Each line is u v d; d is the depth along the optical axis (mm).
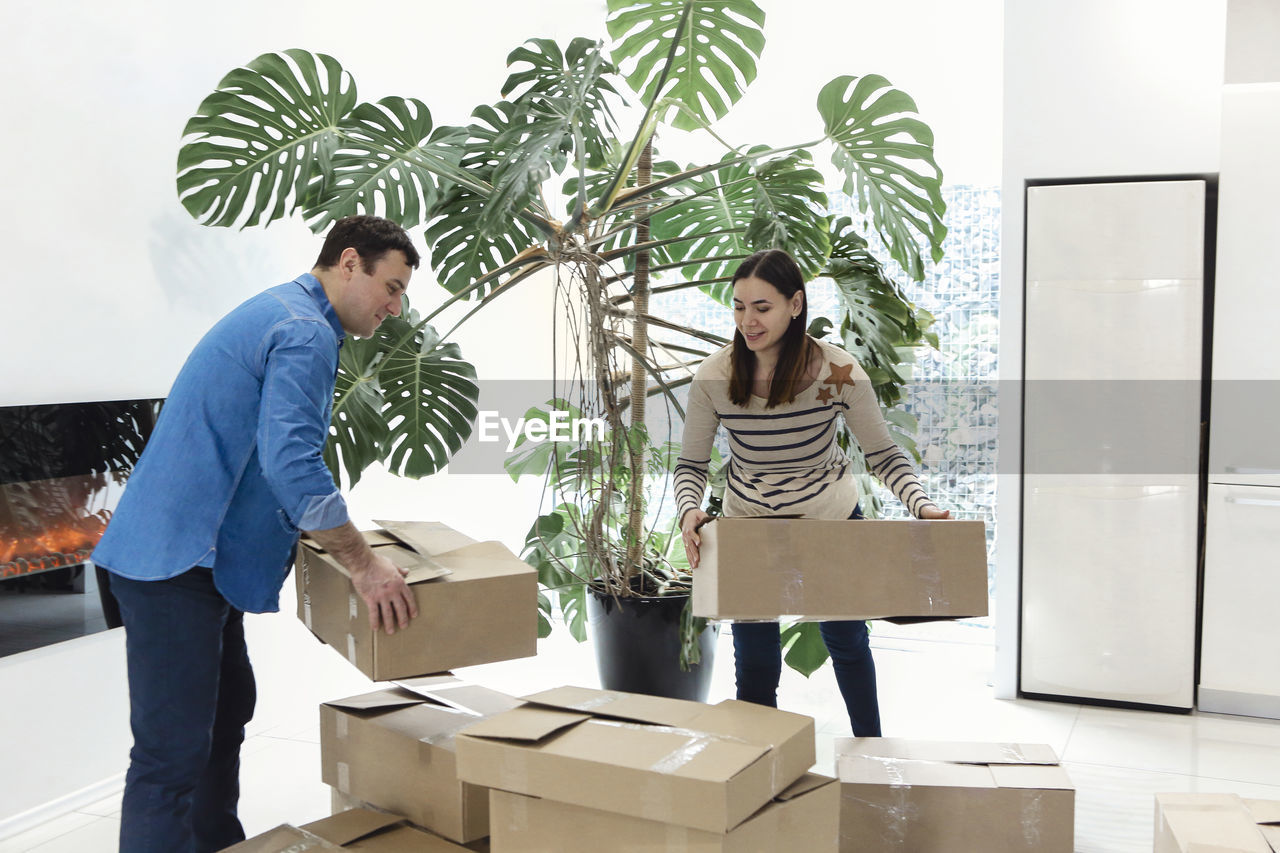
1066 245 3236
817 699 3393
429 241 2613
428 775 1818
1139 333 3195
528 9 4273
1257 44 3564
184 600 1763
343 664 3396
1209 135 3127
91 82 2459
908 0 3998
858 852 2045
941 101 3982
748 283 1887
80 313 2443
